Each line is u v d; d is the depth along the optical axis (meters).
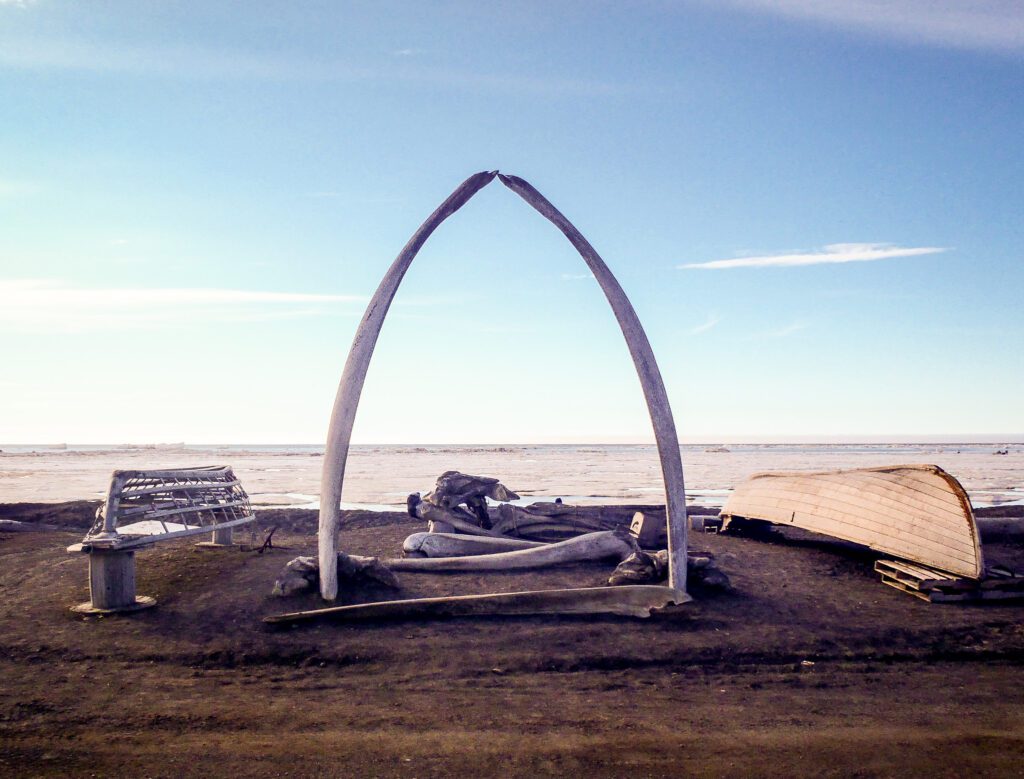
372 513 17.41
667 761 5.02
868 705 6.21
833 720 5.84
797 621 8.46
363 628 8.09
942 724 5.77
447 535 11.66
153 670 6.91
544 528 13.38
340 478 8.98
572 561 11.10
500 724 5.70
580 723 5.73
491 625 8.21
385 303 9.17
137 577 10.15
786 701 6.29
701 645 7.63
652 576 9.84
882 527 10.65
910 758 5.09
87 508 17.59
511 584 9.94
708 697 6.38
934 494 10.05
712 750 5.21
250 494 29.67
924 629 8.21
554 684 6.68
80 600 9.11
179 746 5.23
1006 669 7.27
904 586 9.88
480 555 11.08
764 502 13.74
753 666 7.21
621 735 5.49
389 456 96.25
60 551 12.54
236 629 7.99
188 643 7.57
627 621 8.36
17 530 15.30
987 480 39.28
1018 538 14.34
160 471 10.29
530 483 38.50
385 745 5.27
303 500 26.42
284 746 5.25
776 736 5.49
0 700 6.09
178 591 9.42
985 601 9.40
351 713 5.92
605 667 7.14
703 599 9.20
